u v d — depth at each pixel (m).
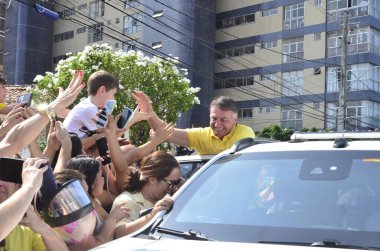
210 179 3.63
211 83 42.09
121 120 5.49
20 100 4.33
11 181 3.12
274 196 3.35
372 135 3.70
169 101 19.59
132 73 18.97
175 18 41.03
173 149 17.05
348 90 37.28
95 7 46.41
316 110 38.66
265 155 3.73
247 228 3.12
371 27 37.09
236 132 5.93
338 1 38.34
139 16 43.12
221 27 43.84
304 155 3.62
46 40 50.19
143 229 3.25
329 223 3.05
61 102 3.93
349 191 3.24
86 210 3.41
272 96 40.94
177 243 2.94
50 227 3.37
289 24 40.66
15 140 3.45
